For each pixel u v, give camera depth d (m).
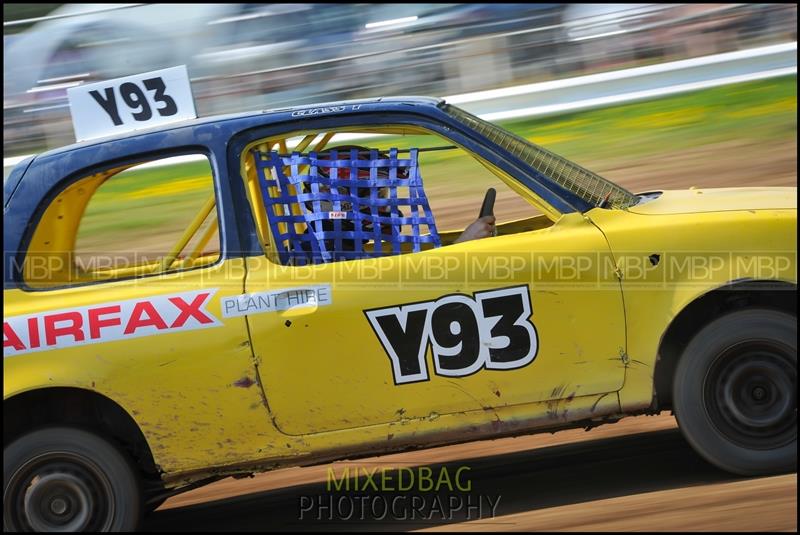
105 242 17.20
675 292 6.47
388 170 6.86
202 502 8.48
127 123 7.21
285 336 6.55
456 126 6.88
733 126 17.84
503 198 15.58
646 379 6.52
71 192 7.20
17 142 20.00
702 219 6.60
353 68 20.12
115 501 6.79
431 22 20.11
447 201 15.68
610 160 17.42
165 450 6.70
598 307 6.48
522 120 19.14
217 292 6.65
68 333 6.64
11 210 6.99
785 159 16.05
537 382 6.52
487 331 6.51
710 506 6.21
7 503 6.71
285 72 20.28
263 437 6.66
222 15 20.00
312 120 6.91
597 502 6.71
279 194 7.10
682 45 19.58
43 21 19.95
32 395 6.70
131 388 6.61
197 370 6.59
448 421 6.58
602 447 8.06
